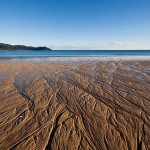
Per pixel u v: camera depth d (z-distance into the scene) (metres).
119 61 30.03
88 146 4.91
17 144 5.01
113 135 5.42
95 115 6.77
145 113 6.91
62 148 4.84
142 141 5.12
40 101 8.41
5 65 22.62
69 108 7.48
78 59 35.84
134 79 13.38
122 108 7.43
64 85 11.48
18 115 6.85
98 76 14.67
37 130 5.73
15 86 11.38
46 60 32.44
